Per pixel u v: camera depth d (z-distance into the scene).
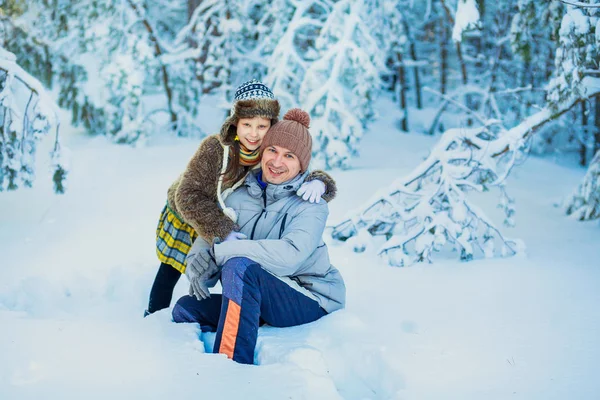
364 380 2.21
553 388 1.97
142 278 3.48
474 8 4.36
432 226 3.79
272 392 1.85
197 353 2.12
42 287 3.38
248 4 7.96
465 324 2.62
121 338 2.26
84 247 4.11
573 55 3.72
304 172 2.49
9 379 1.90
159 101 9.25
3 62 4.09
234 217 2.48
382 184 5.88
